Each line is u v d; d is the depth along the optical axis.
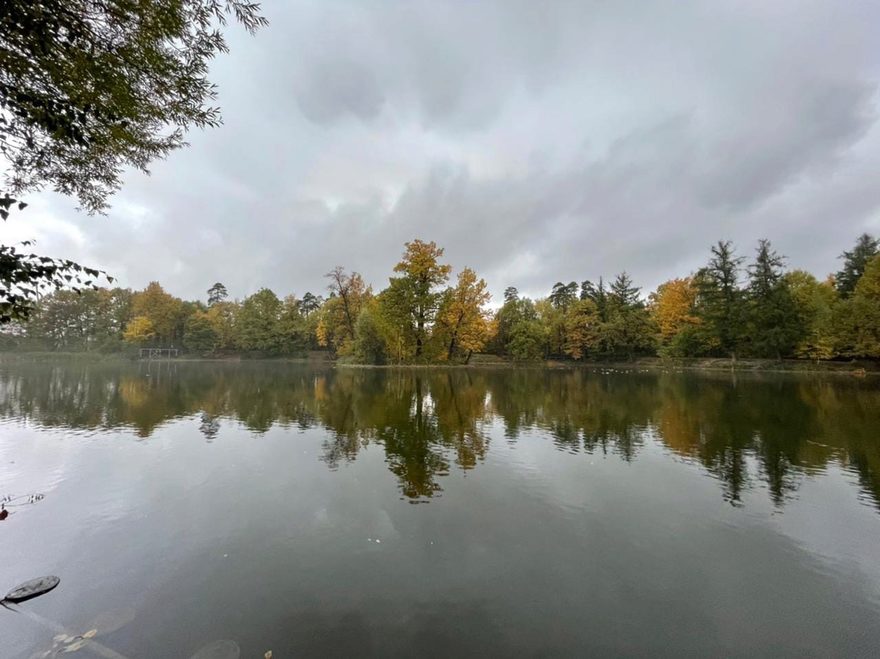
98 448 11.52
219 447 11.64
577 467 9.92
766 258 45.50
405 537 6.41
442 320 51.94
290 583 5.16
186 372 43.78
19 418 15.95
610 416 16.69
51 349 69.62
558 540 6.36
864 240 50.16
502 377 36.97
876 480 9.08
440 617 4.55
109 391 24.88
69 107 5.05
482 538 6.40
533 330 59.34
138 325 72.88
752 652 4.12
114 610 4.65
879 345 37.50
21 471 9.50
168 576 5.32
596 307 63.56
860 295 40.84
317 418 16.14
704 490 8.49
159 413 17.19
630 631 4.39
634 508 7.58
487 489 8.46
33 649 4.06
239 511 7.34
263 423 15.12
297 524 6.83
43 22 4.48
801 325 42.84
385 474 9.35
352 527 6.73
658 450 11.49
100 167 7.23
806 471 9.70
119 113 5.86
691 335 51.34
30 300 4.83
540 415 16.89
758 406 19.20
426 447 11.73
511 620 4.52
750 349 46.41
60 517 7.08
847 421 15.47
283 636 4.24
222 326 81.44
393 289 49.84
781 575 5.49
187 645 4.11
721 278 48.84
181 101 6.45
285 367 55.78
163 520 6.97
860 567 5.70
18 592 4.93
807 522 7.07
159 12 5.21
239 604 4.75
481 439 12.72
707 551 6.09
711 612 4.73
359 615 4.57
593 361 60.72
